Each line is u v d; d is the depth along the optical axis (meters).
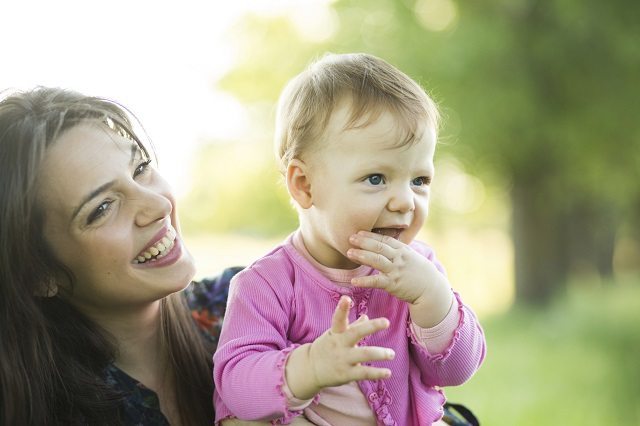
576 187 10.21
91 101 1.67
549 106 9.09
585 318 10.29
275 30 11.14
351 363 1.29
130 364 1.74
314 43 10.34
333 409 1.55
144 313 1.74
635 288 14.63
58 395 1.59
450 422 1.95
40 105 1.61
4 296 1.55
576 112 9.07
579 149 9.22
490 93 8.70
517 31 8.95
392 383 1.58
